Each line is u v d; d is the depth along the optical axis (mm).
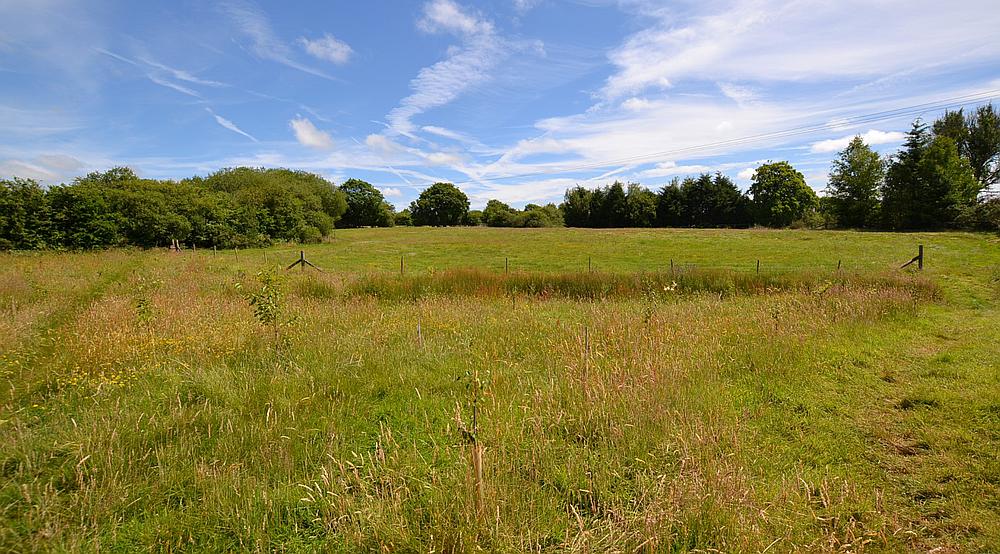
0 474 3369
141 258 20297
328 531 2963
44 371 5348
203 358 5914
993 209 35375
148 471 3475
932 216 39406
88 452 3506
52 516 2891
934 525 3199
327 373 5422
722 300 12070
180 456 3668
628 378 4973
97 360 5637
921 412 4906
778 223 56000
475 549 2648
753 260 24188
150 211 29375
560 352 6465
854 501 3373
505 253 29516
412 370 5777
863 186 44750
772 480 3631
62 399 4695
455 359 6336
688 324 8039
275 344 6477
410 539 2785
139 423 4062
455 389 5227
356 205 76938
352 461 3742
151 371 5480
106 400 4605
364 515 2938
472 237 42750
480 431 4012
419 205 86375
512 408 4609
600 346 6598
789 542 2828
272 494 3264
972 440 4293
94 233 26438
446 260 25891
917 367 6328
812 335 7551
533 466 3605
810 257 24656
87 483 3262
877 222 44062
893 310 9539
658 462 3695
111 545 2822
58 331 6961
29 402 4684
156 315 7691
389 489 3256
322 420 4379
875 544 2955
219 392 4832
